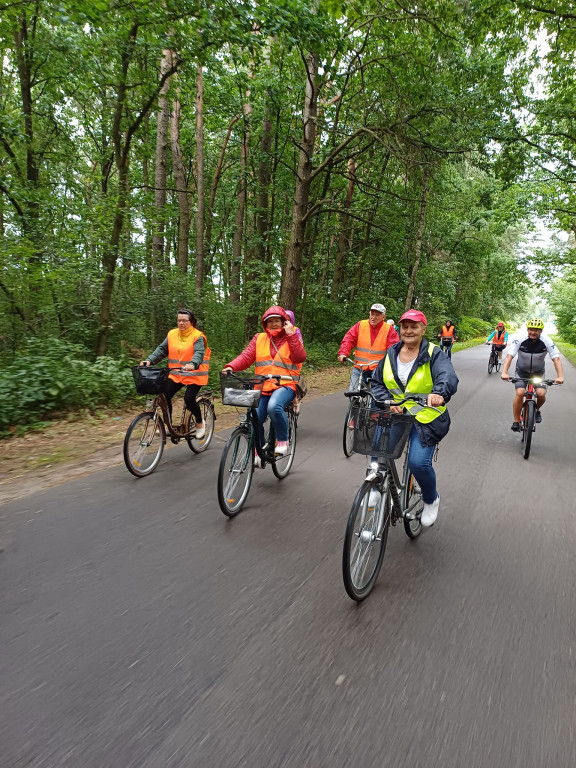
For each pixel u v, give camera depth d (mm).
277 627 2840
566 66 14891
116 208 10789
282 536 4074
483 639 2787
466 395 12539
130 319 12664
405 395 3621
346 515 4559
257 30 9602
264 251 18891
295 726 2125
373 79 15109
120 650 2596
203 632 2770
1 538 3906
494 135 15586
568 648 2730
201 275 15461
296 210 14953
